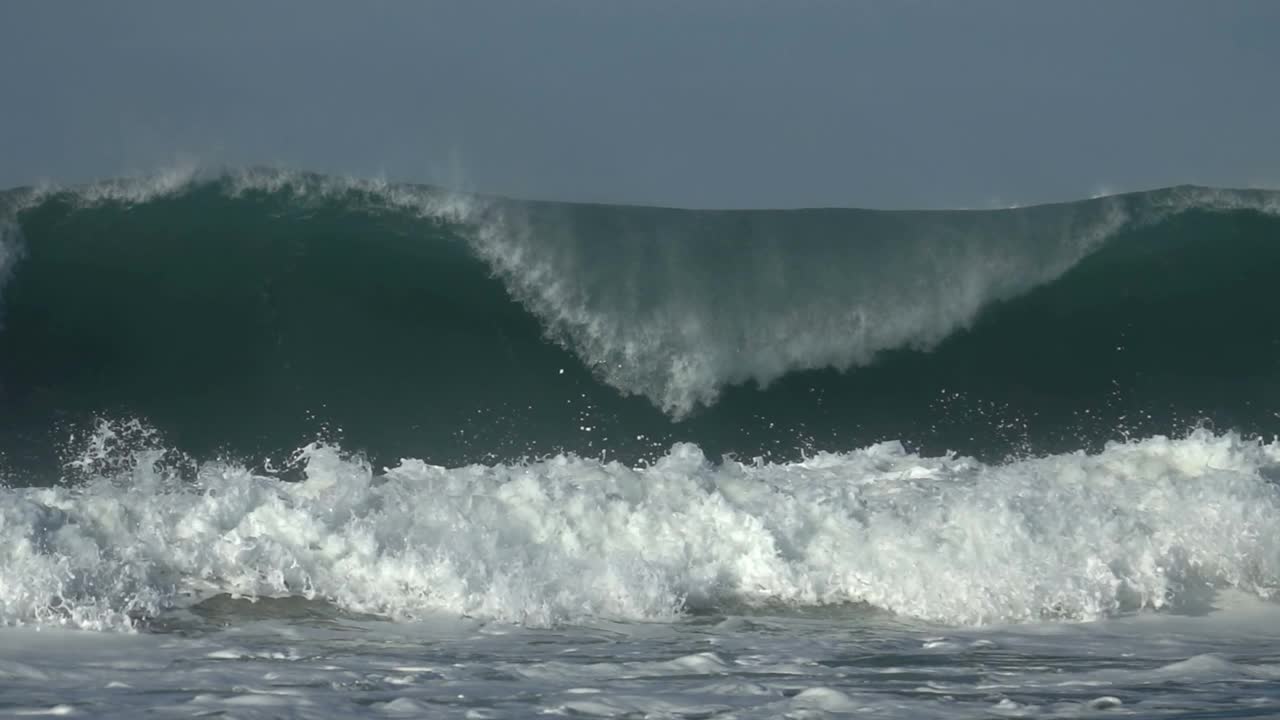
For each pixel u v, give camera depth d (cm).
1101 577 3319
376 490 3462
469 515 3375
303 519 3272
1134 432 6394
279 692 2223
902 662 2680
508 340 6244
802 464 4119
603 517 3422
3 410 5753
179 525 3219
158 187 6384
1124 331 6756
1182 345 6762
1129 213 7050
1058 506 3525
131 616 2939
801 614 3256
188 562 3139
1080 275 6875
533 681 2386
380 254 6353
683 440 6125
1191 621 3231
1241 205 7062
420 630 2970
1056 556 3372
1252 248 6975
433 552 3222
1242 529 3497
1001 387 6562
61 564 2947
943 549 3372
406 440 5872
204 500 3300
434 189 6475
